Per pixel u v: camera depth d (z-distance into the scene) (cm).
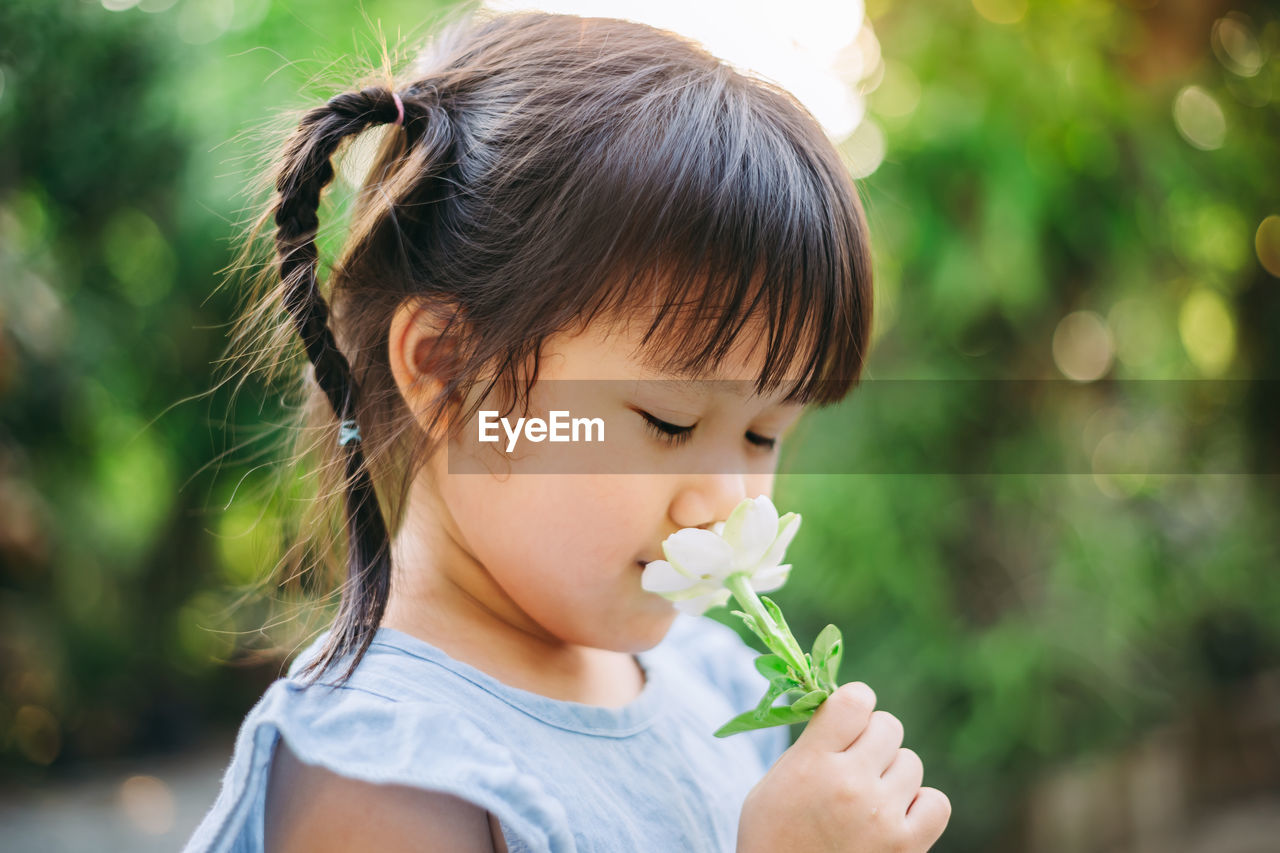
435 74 49
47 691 155
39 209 130
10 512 141
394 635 45
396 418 47
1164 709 114
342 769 40
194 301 130
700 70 47
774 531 42
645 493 43
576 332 43
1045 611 100
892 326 98
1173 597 111
